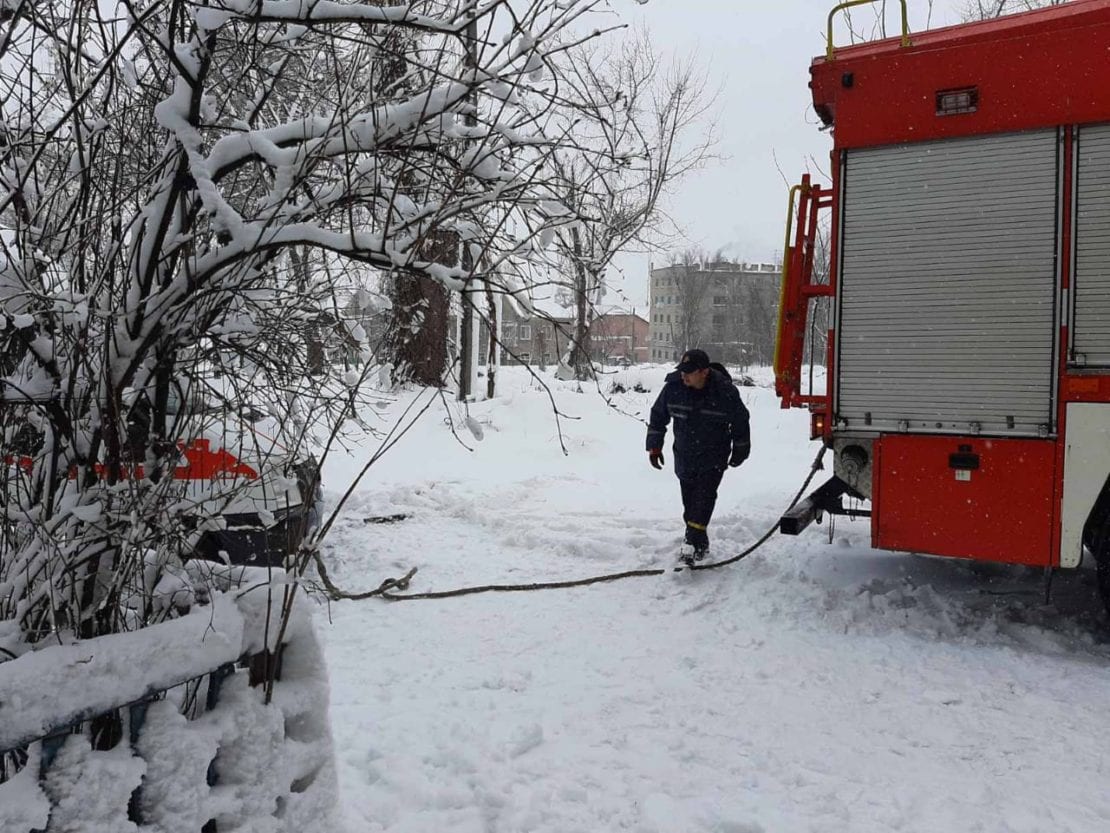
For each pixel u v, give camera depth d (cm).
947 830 354
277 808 260
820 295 634
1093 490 534
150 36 232
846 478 610
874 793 384
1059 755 419
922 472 582
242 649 249
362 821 355
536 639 590
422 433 1423
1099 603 631
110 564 259
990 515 562
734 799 378
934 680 511
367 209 279
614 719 462
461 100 255
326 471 1184
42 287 243
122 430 253
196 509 265
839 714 468
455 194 264
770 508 926
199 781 230
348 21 242
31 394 241
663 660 550
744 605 650
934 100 572
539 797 378
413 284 313
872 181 594
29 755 204
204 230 279
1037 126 545
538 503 1033
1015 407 553
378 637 593
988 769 406
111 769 211
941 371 575
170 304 250
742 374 2956
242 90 289
